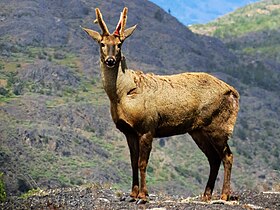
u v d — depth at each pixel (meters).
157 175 119.12
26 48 182.88
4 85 145.38
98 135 132.38
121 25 16.81
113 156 122.50
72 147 116.12
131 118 16.77
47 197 18.22
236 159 143.38
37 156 103.31
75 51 192.50
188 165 128.50
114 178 109.31
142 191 17.06
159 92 17.05
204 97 17.48
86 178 102.94
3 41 183.38
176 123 17.27
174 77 17.52
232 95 17.86
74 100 146.25
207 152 18.05
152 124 16.89
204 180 124.44
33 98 138.62
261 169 139.75
